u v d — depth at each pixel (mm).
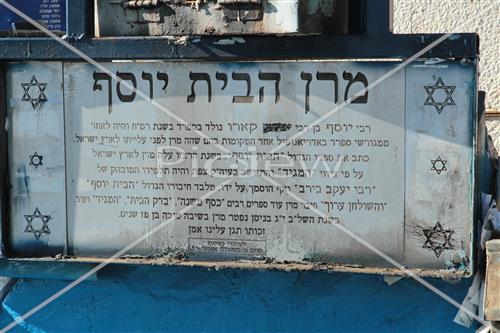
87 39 2801
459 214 2674
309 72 2711
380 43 2646
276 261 2791
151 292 3027
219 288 2996
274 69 2729
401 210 2707
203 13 2695
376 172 2709
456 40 2611
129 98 2836
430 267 2709
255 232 2795
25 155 2934
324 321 2904
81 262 2887
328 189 2740
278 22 2631
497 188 2848
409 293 2875
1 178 2938
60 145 2904
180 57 2742
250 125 2760
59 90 2885
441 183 2676
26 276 2980
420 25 3986
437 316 2846
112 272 3053
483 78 3896
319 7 2736
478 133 2736
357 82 2689
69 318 3045
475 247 2729
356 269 2721
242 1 2625
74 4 2799
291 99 2729
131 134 2848
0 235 2945
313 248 2766
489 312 2652
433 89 2652
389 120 2684
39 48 2836
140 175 2855
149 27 2760
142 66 2811
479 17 3898
